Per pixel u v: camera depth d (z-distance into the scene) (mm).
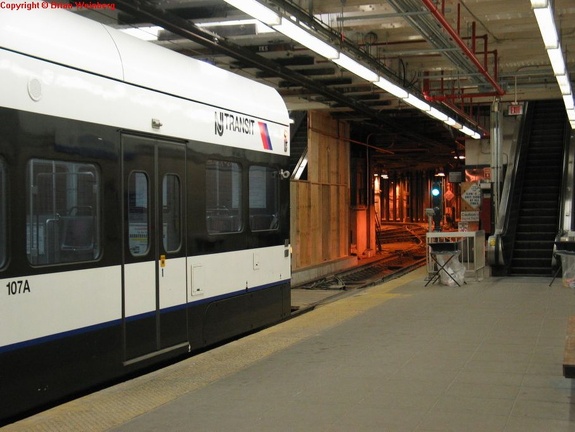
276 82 15789
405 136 26281
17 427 5516
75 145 6434
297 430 5328
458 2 10516
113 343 6875
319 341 8891
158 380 7082
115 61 7047
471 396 6191
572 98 14664
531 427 5301
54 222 6184
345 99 17109
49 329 6074
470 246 15984
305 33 8953
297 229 18172
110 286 6852
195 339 8328
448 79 16750
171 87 7938
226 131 9148
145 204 7441
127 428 5457
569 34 12477
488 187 20391
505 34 13328
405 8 9914
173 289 7898
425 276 17422
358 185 25859
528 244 17516
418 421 5488
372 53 13266
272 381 6848
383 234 43406
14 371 5707
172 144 7930
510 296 13008
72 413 5914
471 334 9227
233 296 9258
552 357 7758
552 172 20312
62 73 6305
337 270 20781
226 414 5781
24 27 5961
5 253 5664
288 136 11102
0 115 5625
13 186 5742
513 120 22656
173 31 10625
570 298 12617
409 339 8922
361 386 6605
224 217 9102
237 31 11922
